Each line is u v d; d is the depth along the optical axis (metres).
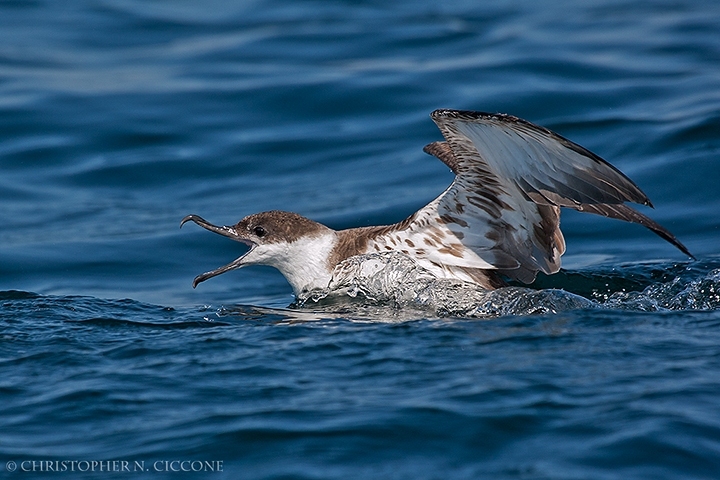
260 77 24.81
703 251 15.84
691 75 23.27
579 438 8.35
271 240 14.23
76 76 25.33
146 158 21.31
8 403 9.56
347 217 18.16
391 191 19.31
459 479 7.82
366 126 22.23
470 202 13.39
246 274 16.83
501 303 12.84
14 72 25.41
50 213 19.19
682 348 10.27
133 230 18.31
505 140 11.76
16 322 12.27
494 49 25.91
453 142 12.30
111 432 8.93
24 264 16.78
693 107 20.95
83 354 10.88
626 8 29.64
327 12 30.88
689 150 19.03
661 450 8.10
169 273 16.72
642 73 23.61
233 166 20.98
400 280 13.55
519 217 13.39
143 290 15.90
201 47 27.70
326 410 9.04
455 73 24.14
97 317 12.64
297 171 20.67
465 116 11.46
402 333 11.20
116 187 20.39
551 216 13.32
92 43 28.34
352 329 11.52
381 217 18.09
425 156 20.70
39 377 10.23
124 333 11.77
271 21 30.12
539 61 24.48
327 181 20.06
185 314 13.13
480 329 11.24
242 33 28.94
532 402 8.99
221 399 9.50
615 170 11.54
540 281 14.66
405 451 8.29
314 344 10.85
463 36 27.41
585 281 14.64
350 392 9.48
